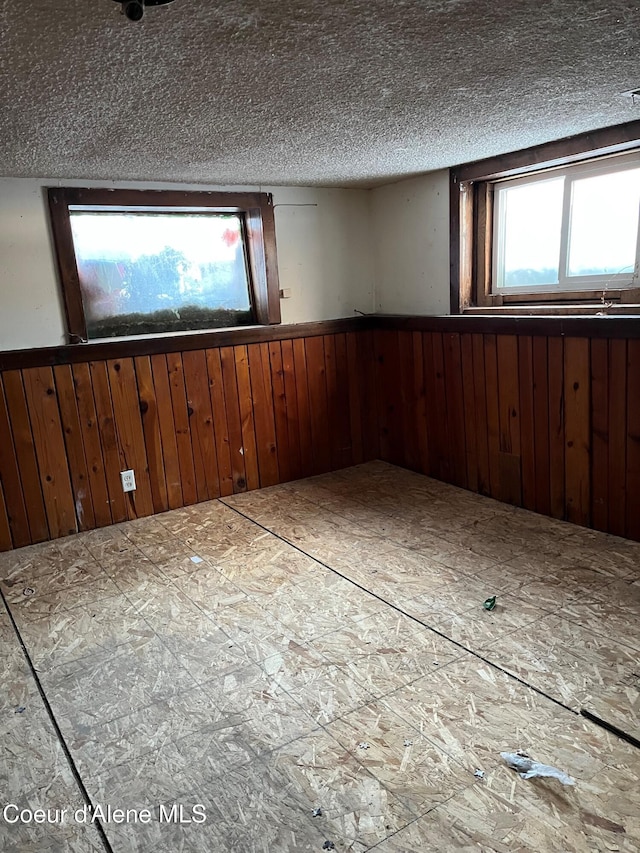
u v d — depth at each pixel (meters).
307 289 4.14
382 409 4.35
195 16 1.37
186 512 3.70
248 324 4.09
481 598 2.46
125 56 1.58
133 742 1.80
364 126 2.48
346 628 2.32
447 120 2.48
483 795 1.54
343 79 1.89
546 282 3.38
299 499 3.79
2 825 1.54
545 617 2.30
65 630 2.43
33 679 2.12
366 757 1.68
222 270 3.97
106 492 3.54
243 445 3.96
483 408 3.56
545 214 3.33
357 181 3.89
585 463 3.05
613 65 1.90
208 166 3.13
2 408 3.20
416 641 2.21
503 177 3.46
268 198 3.89
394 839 1.43
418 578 2.67
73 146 2.53
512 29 1.58
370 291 4.39
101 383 3.45
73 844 1.48
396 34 1.57
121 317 3.67
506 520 3.26
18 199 3.18
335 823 1.48
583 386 2.98
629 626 2.21
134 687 2.05
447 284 3.81
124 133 2.37
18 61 1.57
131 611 2.55
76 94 1.86
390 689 1.95
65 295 3.35
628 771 1.58
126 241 3.62
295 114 2.24
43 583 2.86
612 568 2.64
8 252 3.19
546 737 1.71
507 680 1.96
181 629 2.39
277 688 1.99
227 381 3.84
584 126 2.72
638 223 2.88
